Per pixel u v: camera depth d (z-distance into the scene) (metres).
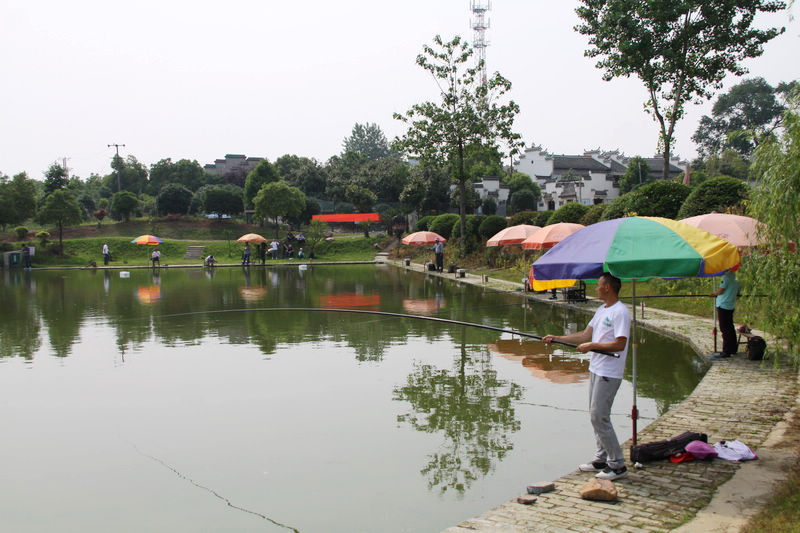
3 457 5.68
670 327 10.97
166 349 10.67
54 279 28.08
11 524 4.38
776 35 20.67
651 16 20.80
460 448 5.68
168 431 6.33
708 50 21.23
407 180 53.75
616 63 21.84
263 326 13.23
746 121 59.41
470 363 9.27
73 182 57.19
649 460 4.84
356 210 53.16
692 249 4.51
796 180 4.61
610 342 4.46
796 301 4.82
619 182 53.62
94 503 4.71
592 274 4.79
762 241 5.11
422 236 28.92
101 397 7.62
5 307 17.03
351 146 110.69
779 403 6.27
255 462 5.45
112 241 42.00
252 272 31.86
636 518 3.80
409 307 15.95
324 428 6.31
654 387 7.55
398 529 4.16
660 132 22.48
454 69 28.64
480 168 31.81
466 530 3.76
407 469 5.21
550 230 16.77
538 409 6.84
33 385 8.23
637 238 4.68
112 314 15.38
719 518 3.71
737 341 8.55
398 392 7.64
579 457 5.41
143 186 66.25
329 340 11.41
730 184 14.68
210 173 67.38
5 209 38.59
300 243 43.84
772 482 4.26
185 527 4.28
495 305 16.14
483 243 30.27
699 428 5.58
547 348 10.45
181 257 41.00
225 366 9.26
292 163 68.12
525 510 4.05
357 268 34.97
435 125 29.06
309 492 4.80
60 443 6.03
